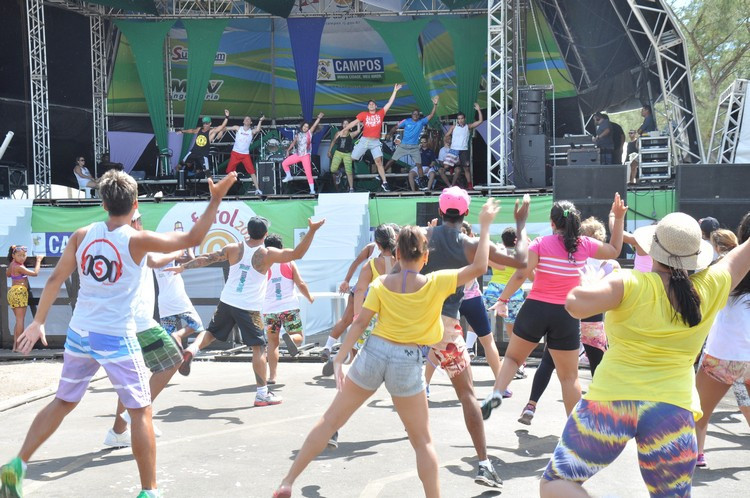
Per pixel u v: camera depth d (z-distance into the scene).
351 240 15.55
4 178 18.27
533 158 16.08
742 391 5.52
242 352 11.15
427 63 20.78
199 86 19.62
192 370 9.65
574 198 13.33
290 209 16.14
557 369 5.46
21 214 16.92
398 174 18.88
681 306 3.10
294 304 8.07
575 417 3.23
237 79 21.97
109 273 4.14
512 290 5.45
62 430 6.36
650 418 3.10
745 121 16.50
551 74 19.66
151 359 5.12
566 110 19.83
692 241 3.10
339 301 12.44
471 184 18.02
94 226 4.23
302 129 18.45
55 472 5.11
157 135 20.05
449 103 20.91
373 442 5.82
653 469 3.12
